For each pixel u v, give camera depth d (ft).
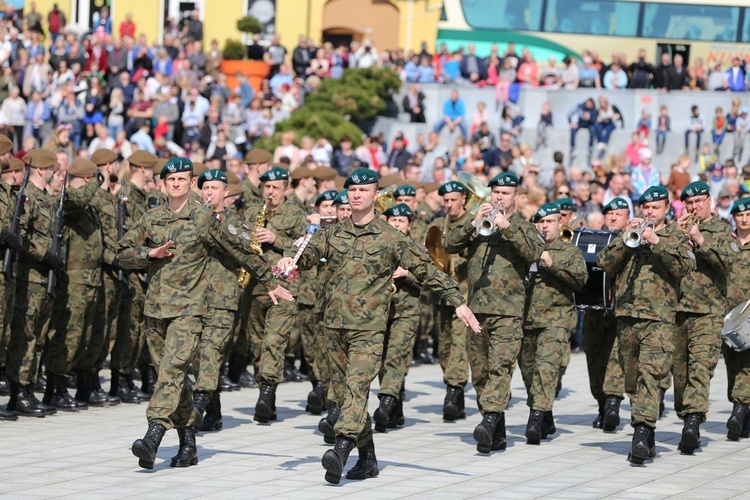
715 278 79.66
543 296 79.51
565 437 83.46
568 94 213.87
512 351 75.31
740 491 66.33
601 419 87.76
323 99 205.26
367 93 207.31
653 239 72.18
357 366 65.31
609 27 228.22
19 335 83.10
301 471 68.39
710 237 79.36
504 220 71.97
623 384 85.56
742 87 221.25
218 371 79.05
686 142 212.84
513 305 75.05
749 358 83.20
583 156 208.23
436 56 219.61
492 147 189.67
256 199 103.71
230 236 66.59
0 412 82.38
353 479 66.64
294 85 207.92
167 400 65.21
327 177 110.32
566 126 213.87
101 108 183.62
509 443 80.28
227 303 78.54
